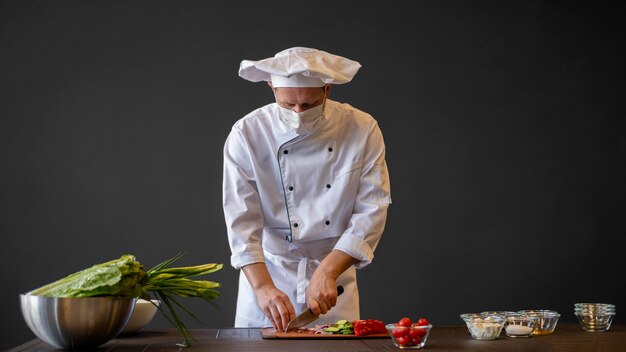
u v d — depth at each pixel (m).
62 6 4.45
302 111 2.34
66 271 4.32
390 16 4.69
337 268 2.35
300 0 4.63
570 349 1.83
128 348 1.87
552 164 4.74
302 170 2.53
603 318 2.21
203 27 4.55
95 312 1.76
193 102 4.50
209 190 4.46
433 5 4.72
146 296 1.92
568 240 4.71
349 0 4.66
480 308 4.61
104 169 4.41
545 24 4.79
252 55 4.57
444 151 4.67
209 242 4.44
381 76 4.66
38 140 4.38
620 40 4.82
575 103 4.78
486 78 4.73
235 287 4.43
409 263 4.58
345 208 2.54
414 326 1.83
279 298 2.21
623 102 4.80
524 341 1.98
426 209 4.62
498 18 4.76
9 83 4.38
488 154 4.70
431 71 4.70
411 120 4.66
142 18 4.51
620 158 4.78
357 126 2.55
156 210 4.43
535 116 4.75
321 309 2.25
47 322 1.76
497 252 4.65
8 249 4.30
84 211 4.38
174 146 4.47
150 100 4.48
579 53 4.80
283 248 2.62
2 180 4.33
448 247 4.62
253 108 4.54
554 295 4.67
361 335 2.05
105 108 4.44
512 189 4.70
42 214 4.34
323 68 2.25
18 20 4.41
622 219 4.75
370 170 2.54
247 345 1.90
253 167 2.52
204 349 1.83
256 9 4.59
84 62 4.45
